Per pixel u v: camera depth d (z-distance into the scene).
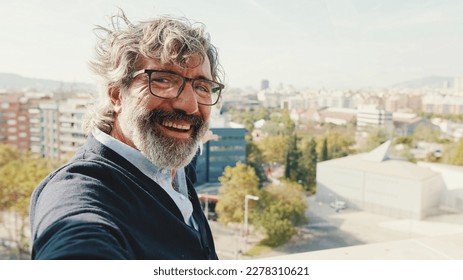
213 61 0.76
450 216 11.07
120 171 0.60
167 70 0.65
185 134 0.67
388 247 1.45
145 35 0.66
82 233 0.43
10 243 8.18
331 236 10.70
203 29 0.72
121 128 0.69
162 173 0.67
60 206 0.49
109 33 0.71
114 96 0.70
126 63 0.66
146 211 0.59
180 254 0.61
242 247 9.32
